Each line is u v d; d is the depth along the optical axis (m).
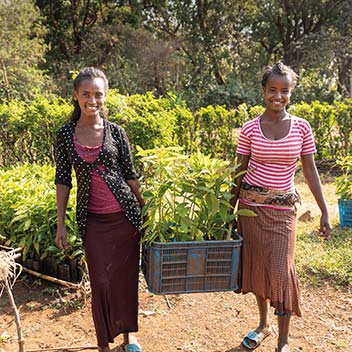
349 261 4.35
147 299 3.85
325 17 25.27
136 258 2.89
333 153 9.29
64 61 21.56
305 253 4.57
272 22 26.14
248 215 2.79
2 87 14.10
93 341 3.25
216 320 3.52
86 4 23.12
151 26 26.56
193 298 3.87
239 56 27.02
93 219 2.75
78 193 2.75
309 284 4.05
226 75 26.78
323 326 3.43
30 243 4.08
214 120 9.06
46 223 4.09
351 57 23.12
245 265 2.94
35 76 15.48
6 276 2.59
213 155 9.16
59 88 19.28
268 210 2.79
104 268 2.72
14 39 15.65
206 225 2.91
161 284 2.71
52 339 3.28
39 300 3.84
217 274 2.76
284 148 2.70
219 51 26.11
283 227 2.79
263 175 2.78
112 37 21.72
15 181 4.75
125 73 20.66
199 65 25.03
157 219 2.95
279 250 2.78
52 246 3.98
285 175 2.79
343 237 5.06
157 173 2.86
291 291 2.80
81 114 2.70
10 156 7.49
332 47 23.08
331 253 4.55
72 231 3.96
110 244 2.75
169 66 22.34
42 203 4.15
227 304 3.77
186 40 25.42
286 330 2.91
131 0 24.14
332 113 9.07
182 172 2.89
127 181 2.90
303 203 6.72
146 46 21.78
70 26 23.52
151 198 2.83
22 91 14.71
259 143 2.73
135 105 7.15
